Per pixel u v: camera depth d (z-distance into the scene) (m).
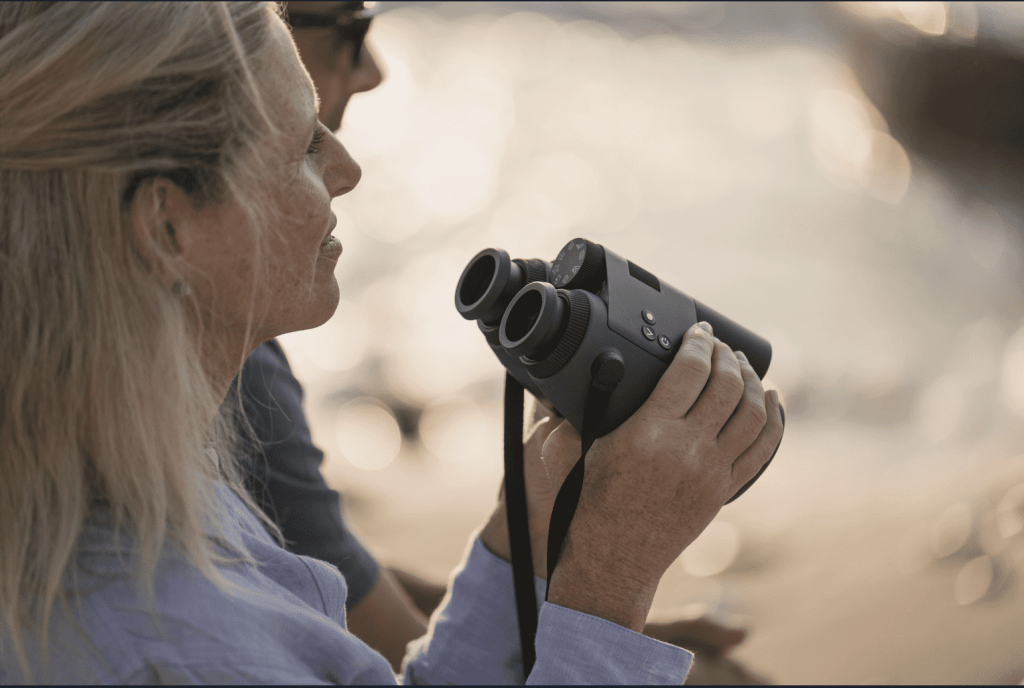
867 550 3.50
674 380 1.01
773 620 3.09
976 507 3.39
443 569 4.07
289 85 0.90
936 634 2.76
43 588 0.77
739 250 10.34
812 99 15.16
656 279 1.16
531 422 1.37
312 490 1.50
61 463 0.79
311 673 0.82
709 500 1.00
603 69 18.58
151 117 0.80
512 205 12.48
